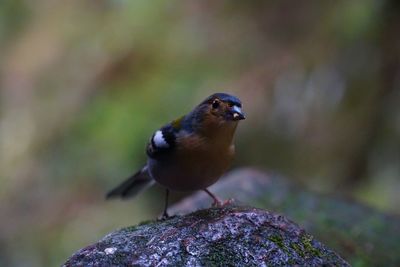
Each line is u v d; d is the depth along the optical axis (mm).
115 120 13562
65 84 14555
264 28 14070
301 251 5410
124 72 14211
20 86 14922
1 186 14094
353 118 13406
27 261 13258
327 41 13523
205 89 13500
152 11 14523
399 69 13109
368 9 13039
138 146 13273
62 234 13375
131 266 5184
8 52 15352
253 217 5699
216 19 14336
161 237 5523
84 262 5230
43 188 13930
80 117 14055
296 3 14031
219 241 5434
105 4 14938
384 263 7844
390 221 8969
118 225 13297
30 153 14273
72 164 13805
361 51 13328
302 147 13500
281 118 13539
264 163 13586
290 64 13633
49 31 15156
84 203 13609
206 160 6484
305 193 9688
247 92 13547
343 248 8117
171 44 14211
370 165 13211
